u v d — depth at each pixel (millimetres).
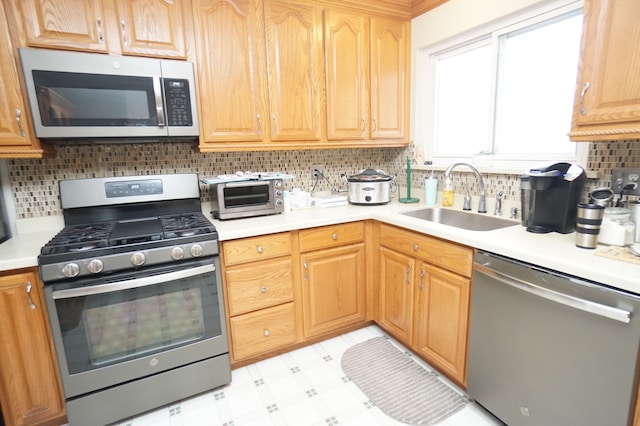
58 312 1432
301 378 1887
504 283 1366
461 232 1587
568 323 1155
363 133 2402
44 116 1527
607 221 1300
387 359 2043
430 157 2588
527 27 1880
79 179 1852
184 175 2066
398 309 2064
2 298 1381
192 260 1672
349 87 2295
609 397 1073
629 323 993
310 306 2094
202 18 1815
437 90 2529
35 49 1495
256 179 2047
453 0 2158
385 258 2135
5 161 1751
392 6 2357
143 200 1970
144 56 1704
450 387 1788
